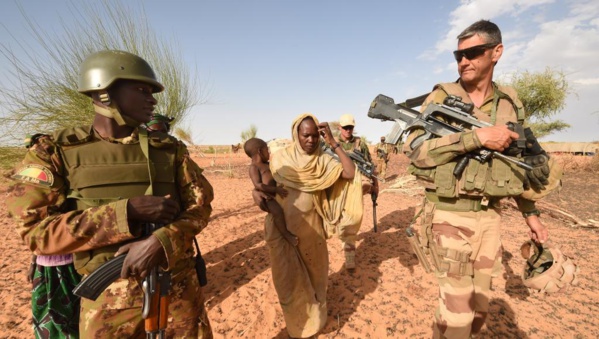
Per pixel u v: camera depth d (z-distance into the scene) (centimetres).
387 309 318
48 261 194
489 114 201
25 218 127
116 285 145
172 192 164
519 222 630
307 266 266
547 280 204
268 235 253
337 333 283
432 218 205
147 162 153
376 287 362
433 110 200
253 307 326
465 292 190
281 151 275
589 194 917
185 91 555
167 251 138
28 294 360
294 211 255
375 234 544
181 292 162
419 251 212
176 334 163
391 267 411
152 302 142
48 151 137
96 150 145
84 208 141
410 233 217
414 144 201
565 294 343
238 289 363
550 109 1725
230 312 319
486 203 191
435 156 187
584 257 443
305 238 259
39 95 437
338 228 284
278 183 262
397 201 862
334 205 283
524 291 350
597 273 391
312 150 266
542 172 182
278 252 249
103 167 143
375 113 224
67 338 200
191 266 169
